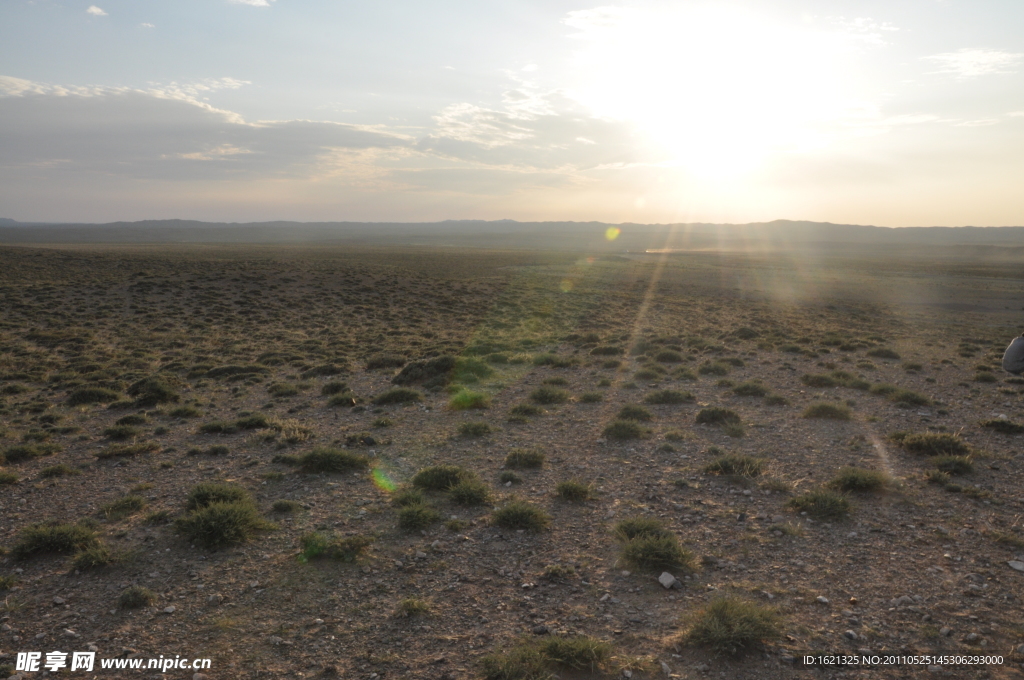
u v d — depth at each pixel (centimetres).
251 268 6344
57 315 3925
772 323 4509
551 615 642
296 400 1928
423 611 645
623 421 1424
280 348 3122
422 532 853
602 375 2258
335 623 628
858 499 961
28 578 726
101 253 6988
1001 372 2183
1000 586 675
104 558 753
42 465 1223
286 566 753
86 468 1189
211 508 852
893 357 2616
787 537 823
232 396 2012
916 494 974
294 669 554
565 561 765
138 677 541
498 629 617
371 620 634
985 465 1112
